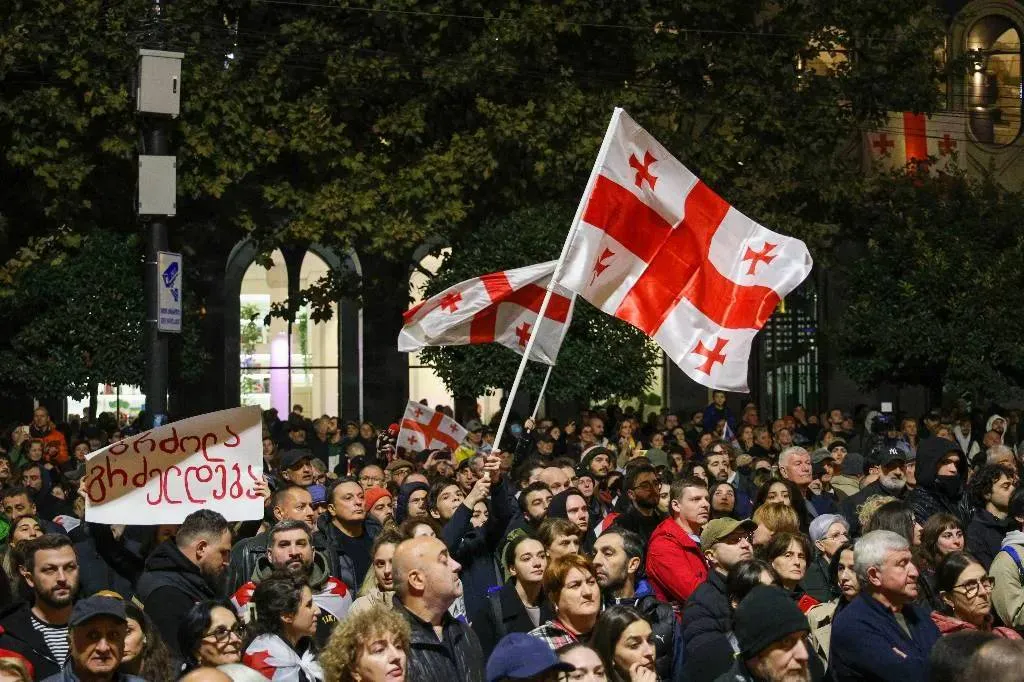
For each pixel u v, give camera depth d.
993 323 33.38
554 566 9.26
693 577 11.51
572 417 37.97
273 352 39.34
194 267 33.25
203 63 29.88
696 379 13.27
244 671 7.79
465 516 11.70
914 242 34.31
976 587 10.25
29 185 30.53
